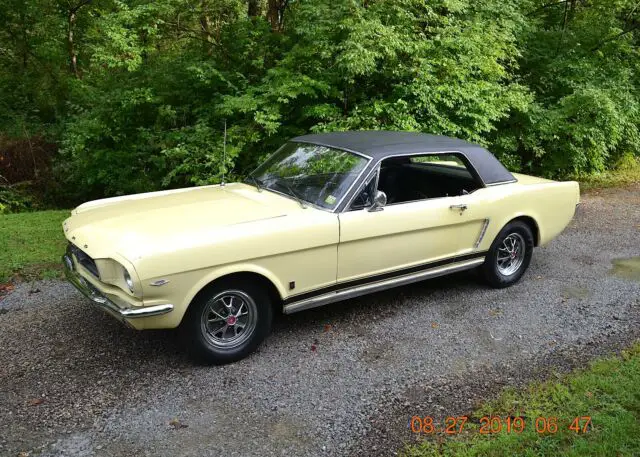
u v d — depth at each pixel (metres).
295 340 3.95
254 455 2.70
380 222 3.99
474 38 8.95
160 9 8.84
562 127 10.30
